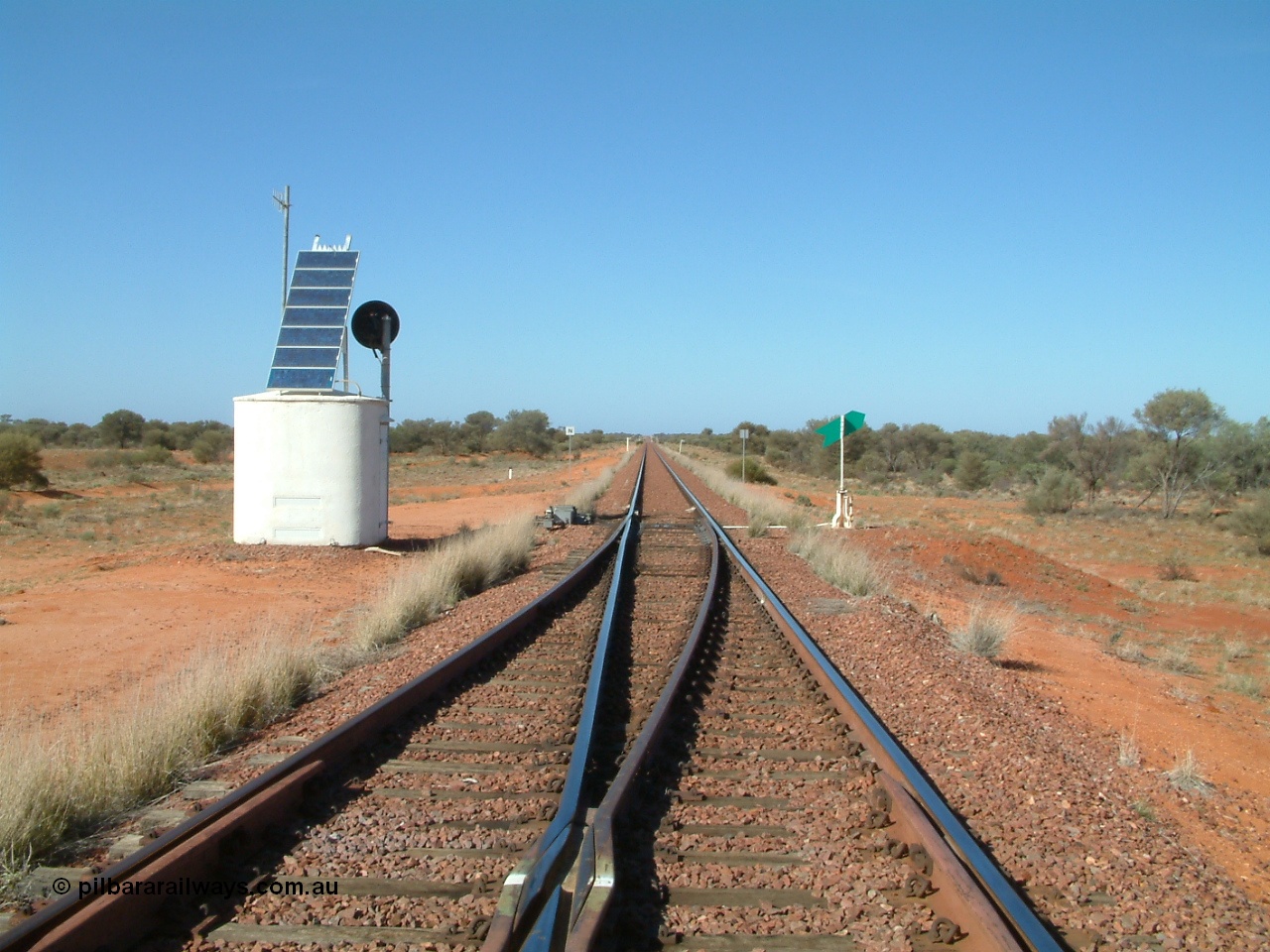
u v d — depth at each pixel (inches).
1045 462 2721.5
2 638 481.4
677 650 422.3
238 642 465.7
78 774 238.7
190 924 178.4
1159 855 232.4
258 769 270.7
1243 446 1914.4
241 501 781.9
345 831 223.3
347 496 776.3
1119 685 491.8
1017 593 847.7
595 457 4308.6
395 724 303.3
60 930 159.0
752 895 193.3
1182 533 1512.1
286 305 837.2
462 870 202.4
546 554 829.8
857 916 185.5
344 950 170.7
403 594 519.8
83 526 1178.6
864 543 963.3
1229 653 657.6
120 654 446.3
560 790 249.4
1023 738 316.8
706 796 249.0
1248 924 199.2
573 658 408.2
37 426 4037.9
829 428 1069.8
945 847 198.8
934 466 3088.1
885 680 394.9
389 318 861.8
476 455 4106.8
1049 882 208.8
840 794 252.7
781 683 376.8
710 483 1829.5
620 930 175.5
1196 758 366.0
